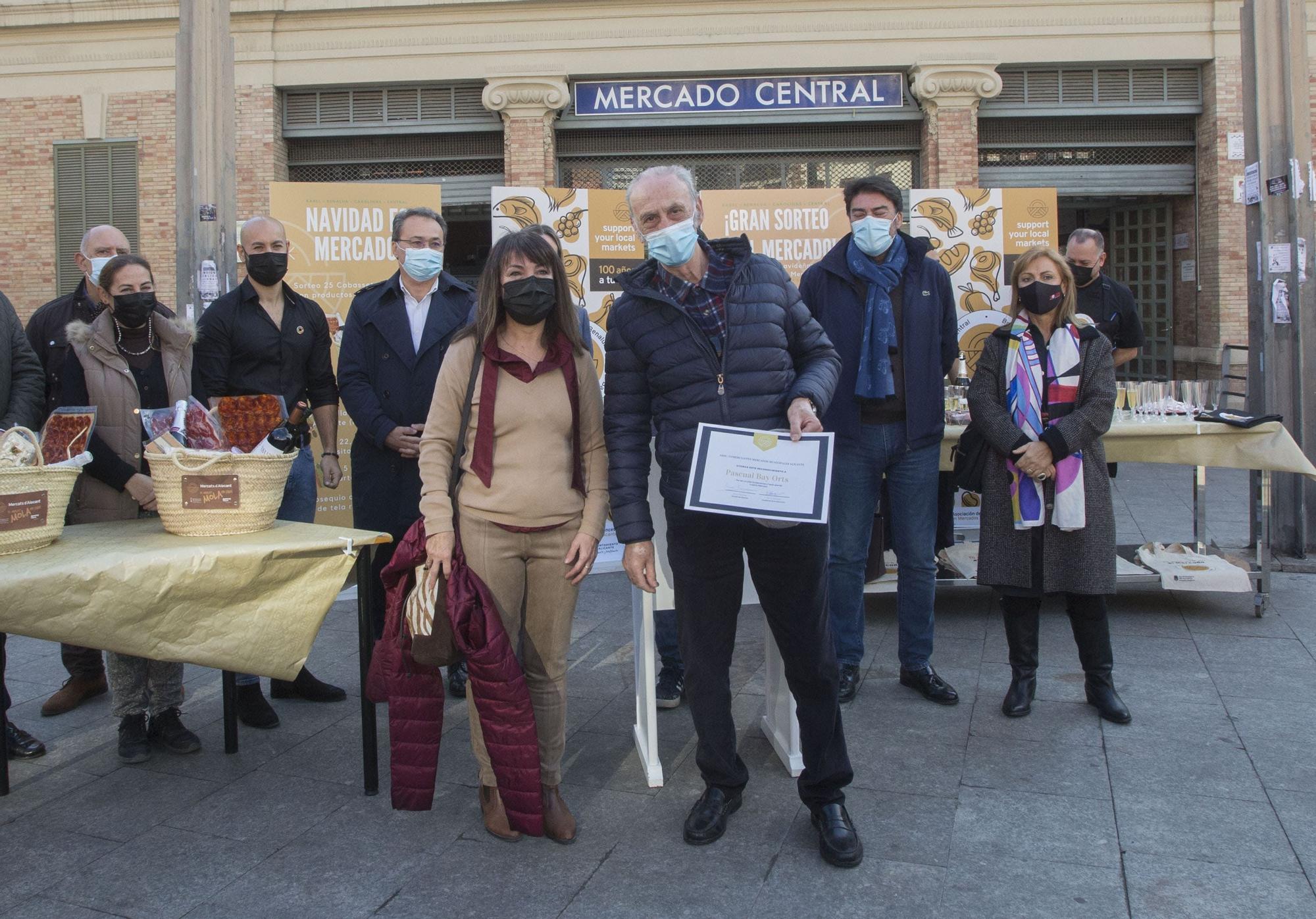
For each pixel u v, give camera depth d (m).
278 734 3.73
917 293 3.89
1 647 3.20
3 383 3.58
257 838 2.91
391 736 2.78
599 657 4.62
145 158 11.91
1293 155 5.79
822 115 11.18
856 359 3.85
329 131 11.60
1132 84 11.13
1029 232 6.35
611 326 2.77
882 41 10.93
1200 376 11.33
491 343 2.78
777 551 2.60
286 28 11.36
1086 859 2.67
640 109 11.26
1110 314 5.32
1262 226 5.91
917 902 2.50
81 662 4.04
